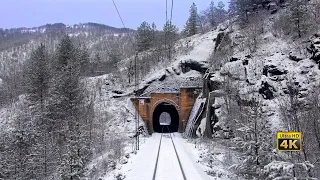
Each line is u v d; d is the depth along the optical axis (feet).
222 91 113.29
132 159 81.61
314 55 93.97
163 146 104.22
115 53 268.41
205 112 127.85
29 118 135.23
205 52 183.52
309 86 80.89
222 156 78.74
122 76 194.39
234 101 103.96
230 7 256.93
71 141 78.38
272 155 49.44
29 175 99.30
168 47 229.86
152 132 151.43
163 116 323.78
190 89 149.28
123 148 103.91
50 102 137.90
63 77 137.90
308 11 126.82
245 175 55.01
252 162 51.62
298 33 119.75
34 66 160.45
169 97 150.92
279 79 93.81
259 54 124.57
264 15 179.42
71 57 179.42
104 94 173.78
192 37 271.90
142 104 149.79
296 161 44.06
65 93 132.05
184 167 65.77
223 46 163.94
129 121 144.77
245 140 54.49
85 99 157.69
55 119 138.62
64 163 74.59
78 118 124.06
